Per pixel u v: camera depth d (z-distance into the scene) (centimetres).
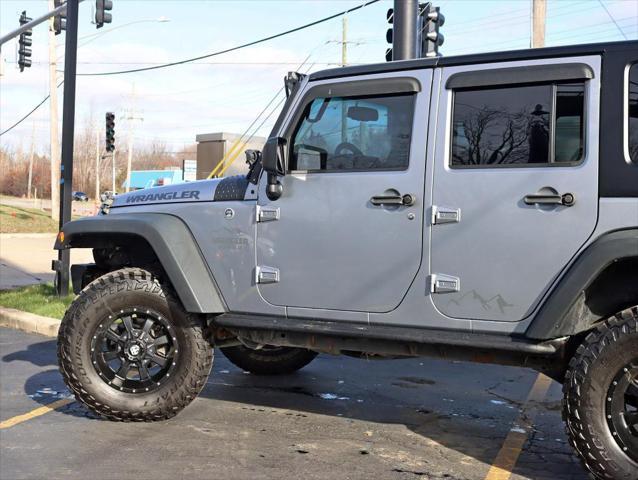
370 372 679
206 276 487
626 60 389
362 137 450
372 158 445
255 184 481
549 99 404
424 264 425
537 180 399
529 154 406
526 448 466
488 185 410
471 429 505
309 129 466
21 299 1025
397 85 440
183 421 515
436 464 433
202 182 512
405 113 439
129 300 498
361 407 559
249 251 477
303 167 465
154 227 489
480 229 411
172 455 443
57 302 995
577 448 382
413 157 431
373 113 448
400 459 441
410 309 429
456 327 417
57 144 3222
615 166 384
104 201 553
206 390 605
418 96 435
